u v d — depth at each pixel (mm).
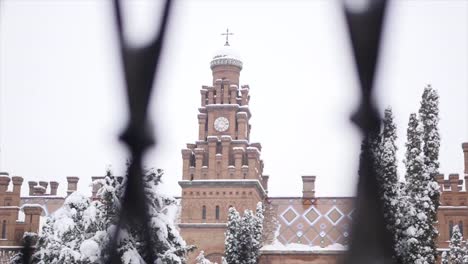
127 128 3002
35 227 66562
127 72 2898
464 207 65250
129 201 3268
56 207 74688
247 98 71000
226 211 67125
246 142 69625
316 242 68875
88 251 24234
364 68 2834
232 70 71812
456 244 50594
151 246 3607
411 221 32312
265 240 69250
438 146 35562
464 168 66438
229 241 47812
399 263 3400
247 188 67500
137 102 2953
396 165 23297
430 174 35094
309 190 72000
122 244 3438
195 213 67375
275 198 72438
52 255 28328
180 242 26875
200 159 68750
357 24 2811
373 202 2895
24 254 3934
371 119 2889
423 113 36000
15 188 68812
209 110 70500
